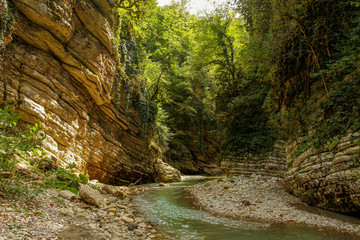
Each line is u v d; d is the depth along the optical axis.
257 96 17.52
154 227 5.69
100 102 12.89
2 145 4.83
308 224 5.73
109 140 14.27
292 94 10.74
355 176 5.87
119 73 15.12
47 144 8.77
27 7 8.33
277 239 4.77
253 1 14.93
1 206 4.18
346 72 7.20
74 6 10.34
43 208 4.92
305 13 9.27
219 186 12.23
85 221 5.03
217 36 22.45
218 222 6.14
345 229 5.21
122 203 8.44
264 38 13.01
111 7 12.54
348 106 6.71
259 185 11.73
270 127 16.00
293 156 10.09
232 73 22.47
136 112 18.08
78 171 10.74
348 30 7.65
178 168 31.61
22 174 6.23
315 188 7.57
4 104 7.67
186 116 37.00
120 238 4.47
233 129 19.62
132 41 17.95
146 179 19.42
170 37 27.09
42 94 8.95
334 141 6.84
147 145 20.22
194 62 24.52
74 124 10.71
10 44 8.18
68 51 10.28
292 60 10.74
